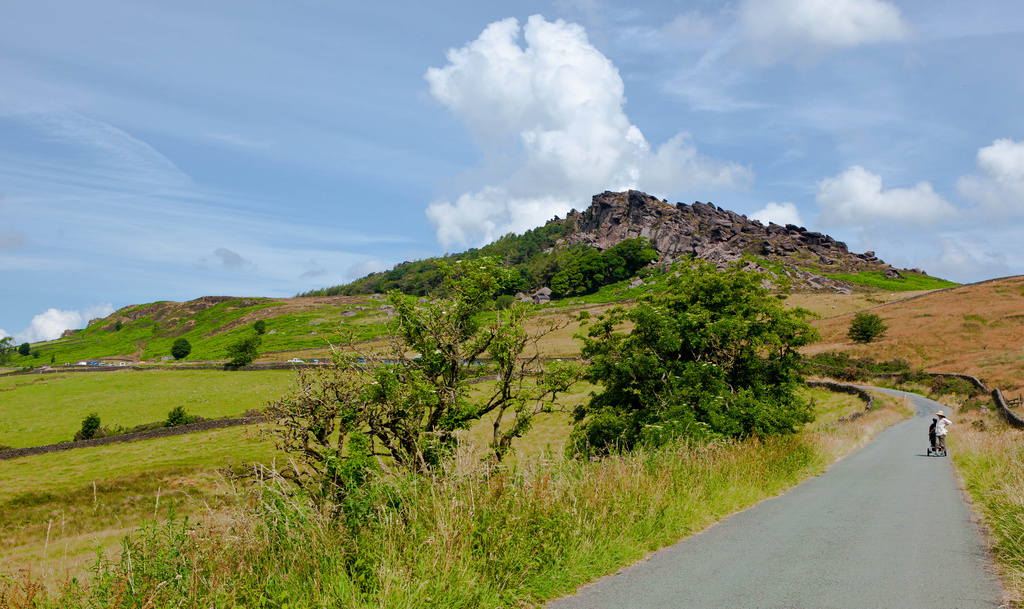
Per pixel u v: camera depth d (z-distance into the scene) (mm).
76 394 72562
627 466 8484
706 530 7809
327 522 5137
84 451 43375
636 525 6934
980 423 33969
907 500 10383
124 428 51156
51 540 18688
